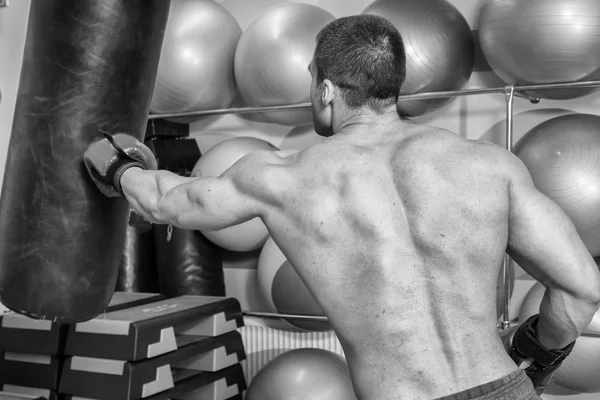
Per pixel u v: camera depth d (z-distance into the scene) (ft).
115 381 8.09
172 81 10.12
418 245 4.12
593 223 8.09
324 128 4.88
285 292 9.69
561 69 8.19
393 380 4.04
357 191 4.19
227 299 9.75
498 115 10.20
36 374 8.72
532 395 4.11
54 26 4.75
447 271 4.08
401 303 4.06
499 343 4.17
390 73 4.55
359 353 4.16
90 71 4.74
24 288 5.06
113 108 4.86
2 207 5.23
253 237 10.24
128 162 4.89
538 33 8.00
